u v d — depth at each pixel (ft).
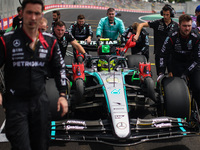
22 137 7.97
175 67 14.87
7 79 8.07
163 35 19.06
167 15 18.51
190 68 13.62
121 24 23.76
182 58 14.34
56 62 8.55
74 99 13.53
